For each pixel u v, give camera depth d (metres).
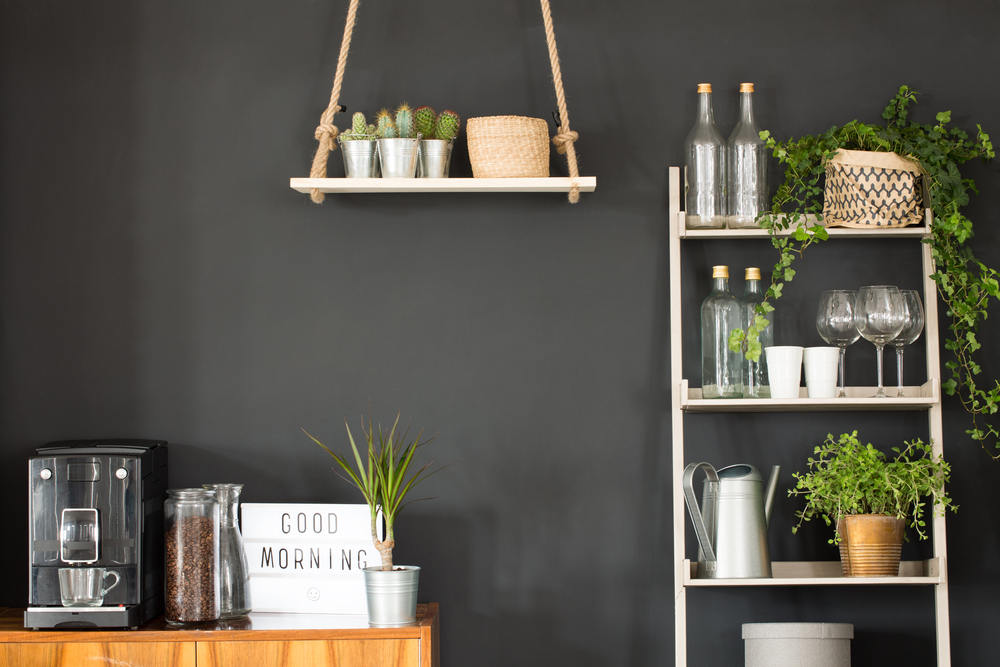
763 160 2.49
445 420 2.59
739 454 2.58
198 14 2.65
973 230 2.62
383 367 2.60
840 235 2.49
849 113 2.64
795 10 2.66
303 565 2.41
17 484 2.57
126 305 2.61
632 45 2.65
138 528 2.28
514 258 2.62
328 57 2.65
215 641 2.19
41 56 2.64
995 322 2.60
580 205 2.62
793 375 2.42
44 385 2.59
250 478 2.58
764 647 2.35
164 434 2.59
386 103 2.64
